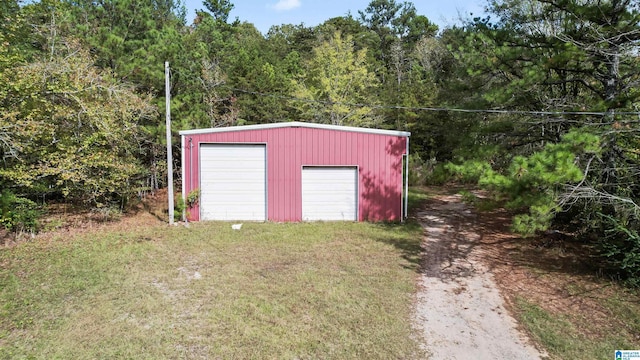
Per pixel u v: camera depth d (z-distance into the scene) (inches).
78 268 322.7
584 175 272.7
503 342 223.8
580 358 208.1
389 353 207.8
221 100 804.0
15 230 426.9
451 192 818.8
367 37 1622.8
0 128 354.6
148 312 244.7
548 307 268.1
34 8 426.6
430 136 990.4
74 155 428.1
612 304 268.2
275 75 998.4
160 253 370.0
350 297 274.4
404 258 369.4
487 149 363.3
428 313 257.1
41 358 192.4
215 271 321.7
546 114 374.9
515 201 271.3
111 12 544.1
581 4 374.3
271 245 404.2
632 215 301.7
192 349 204.1
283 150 527.5
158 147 645.9
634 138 335.0
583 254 373.7
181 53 631.2
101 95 471.2
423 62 1251.2
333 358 200.4
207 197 528.4
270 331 223.8
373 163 533.6
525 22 414.9
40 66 405.1
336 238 437.4
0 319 231.8
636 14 317.4
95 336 214.8
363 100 954.7
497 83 438.9
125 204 597.0
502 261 366.6
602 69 364.8
